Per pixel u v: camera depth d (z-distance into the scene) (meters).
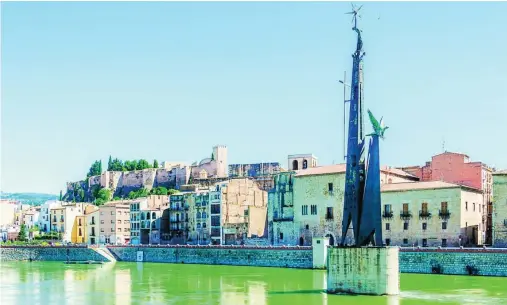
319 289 111.56
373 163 97.19
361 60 99.25
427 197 164.00
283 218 193.12
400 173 193.38
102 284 131.75
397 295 96.38
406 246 164.00
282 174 196.00
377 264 95.12
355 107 99.12
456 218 159.25
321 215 183.25
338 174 180.75
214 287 120.75
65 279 145.50
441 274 140.25
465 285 115.75
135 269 175.62
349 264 96.75
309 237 185.38
